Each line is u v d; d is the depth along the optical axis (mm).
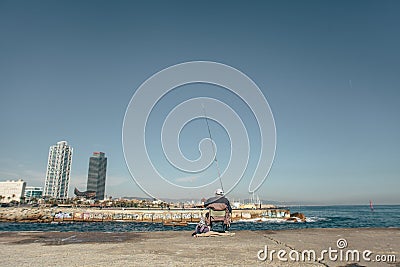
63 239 8094
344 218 68438
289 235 8914
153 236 8758
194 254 5887
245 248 6582
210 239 8070
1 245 7043
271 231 10031
